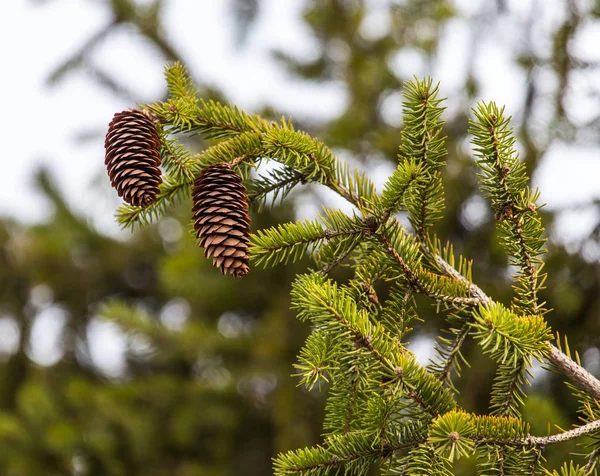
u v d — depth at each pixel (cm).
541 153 573
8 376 921
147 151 235
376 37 847
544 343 203
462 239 672
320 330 216
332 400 227
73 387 766
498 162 229
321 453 214
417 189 242
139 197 230
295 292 218
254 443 791
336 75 855
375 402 211
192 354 703
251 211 657
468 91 659
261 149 261
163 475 771
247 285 708
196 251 695
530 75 599
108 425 754
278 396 691
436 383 207
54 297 941
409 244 236
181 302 885
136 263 941
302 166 259
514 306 234
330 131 729
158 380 757
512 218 232
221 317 783
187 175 261
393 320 236
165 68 280
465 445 190
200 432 802
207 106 273
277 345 693
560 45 565
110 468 748
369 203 248
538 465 208
